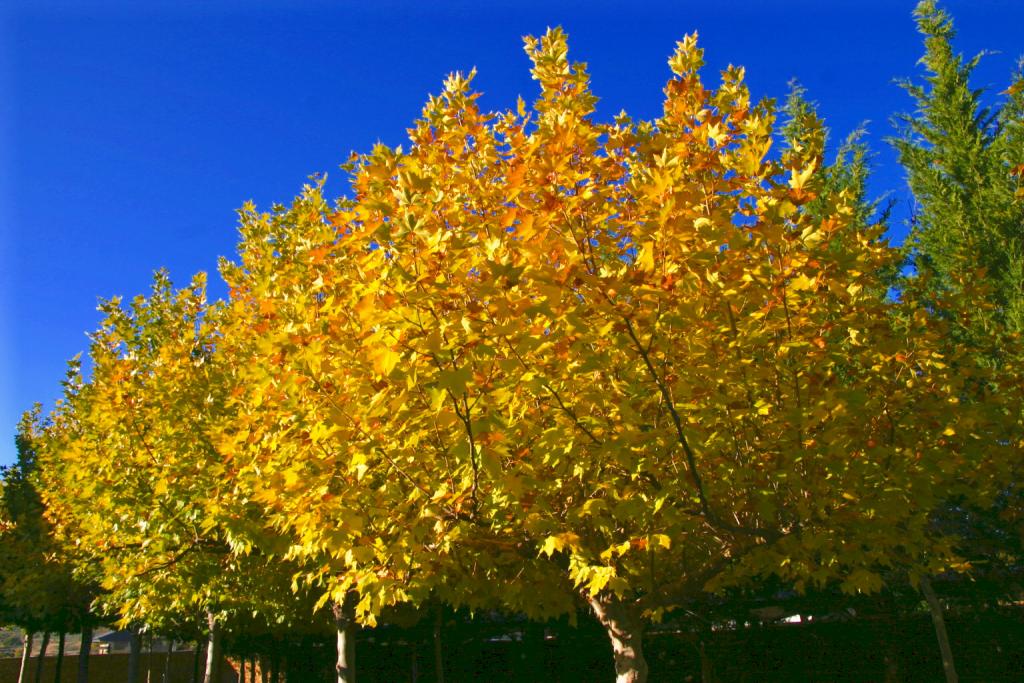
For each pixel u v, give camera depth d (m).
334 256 5.19
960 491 5.89
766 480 4.76
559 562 5.44
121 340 9.80
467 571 5.43
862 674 9.77
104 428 8.91
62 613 16.62
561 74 5.04
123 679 26.61
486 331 3.59
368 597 4.43
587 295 3.91
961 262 7.14
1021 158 10.52
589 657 11.84
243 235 9.10
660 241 3.87
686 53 4.93
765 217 3.93
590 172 4.34
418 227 3.78
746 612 10.51
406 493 4.73
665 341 3.93
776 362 4.46
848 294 5.09
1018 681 8.86
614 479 4.54
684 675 11.05
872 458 4.84
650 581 5.45
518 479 3.87
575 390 4.21
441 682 11.37
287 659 15.44
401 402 3.60
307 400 4.55
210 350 10.41
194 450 8.54
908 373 5.69
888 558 5.38
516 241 4.23
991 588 8.91
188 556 8.80
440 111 5.40
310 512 4.71
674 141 4.81
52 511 12.47
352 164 5.84
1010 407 5.91
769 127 4.45
